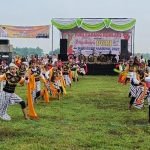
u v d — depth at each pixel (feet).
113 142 22.36
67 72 57.67
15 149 20.68
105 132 25.05
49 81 42.60
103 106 37.37
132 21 93.91
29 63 36.86
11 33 95.20
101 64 95.14
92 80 76.33
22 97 44.70
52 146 21.43
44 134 24.18
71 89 55.77
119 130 25.68
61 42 97.55
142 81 33.40
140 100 34.60
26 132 24.71
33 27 95.40
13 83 27.78
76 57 97.25
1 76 27.63
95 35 103.55
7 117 28.17
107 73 95.14
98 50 104.01
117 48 103.65
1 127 26.23
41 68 39.45
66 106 37.06
